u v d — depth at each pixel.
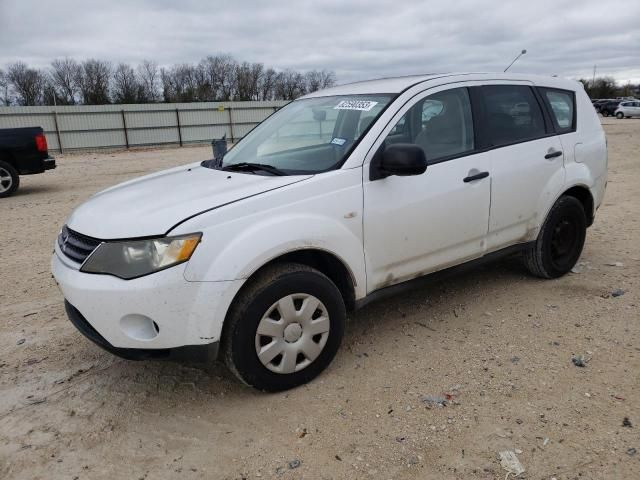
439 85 3.89
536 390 3.10
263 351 3.03
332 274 3.44
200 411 3.06
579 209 4.77
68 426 2.96
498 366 3.39
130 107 31.59
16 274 5.62
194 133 33.78
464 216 3.86
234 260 2.83
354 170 3.32
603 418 2.82
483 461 2.55
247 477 2.52
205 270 2.79
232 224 2.88
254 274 3.01
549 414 2.88
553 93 4.70
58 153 29.12
